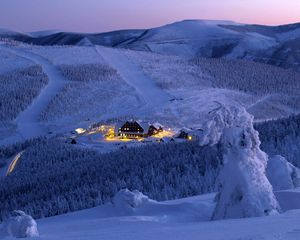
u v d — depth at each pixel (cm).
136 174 7194
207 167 6359
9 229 1435
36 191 8038
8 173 11669
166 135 15275
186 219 1759
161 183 6362
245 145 1584
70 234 1195
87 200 6359
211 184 5738
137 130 14738
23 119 19612
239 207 1558
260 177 1576
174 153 7888
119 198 2319
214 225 995
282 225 845
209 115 1608
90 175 8006
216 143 1609
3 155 13438
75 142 13662
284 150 6994
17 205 7581
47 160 11925
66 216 2505
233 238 763
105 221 1648
